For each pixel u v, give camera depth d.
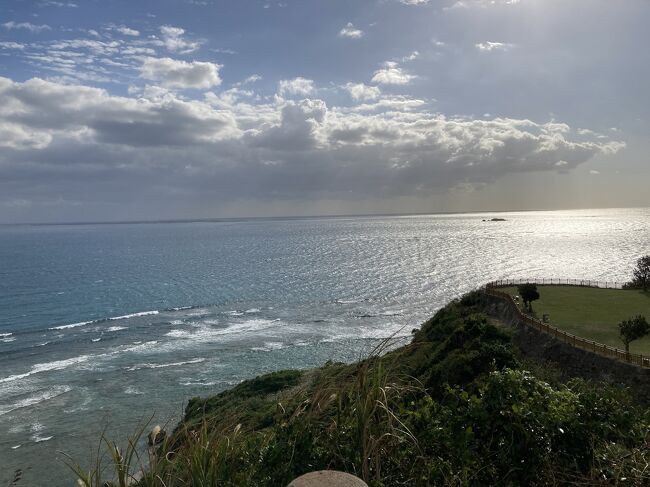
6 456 37.22
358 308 89.19
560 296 57.75
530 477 5.58
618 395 6.53
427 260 156.00
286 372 47.12
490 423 5.92
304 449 5.51
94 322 79.62
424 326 57.22
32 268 152.00
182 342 68.06
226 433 5.87
